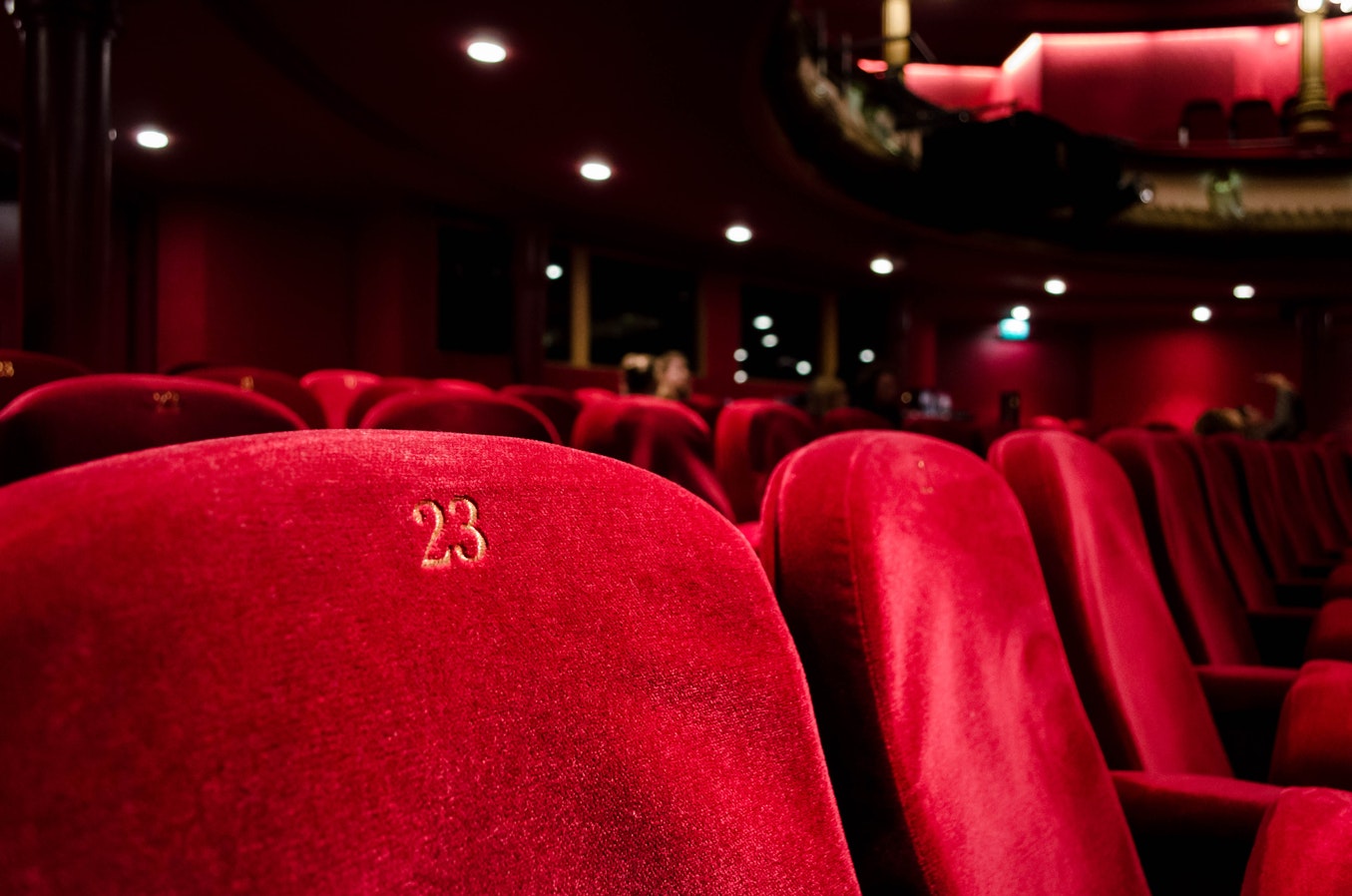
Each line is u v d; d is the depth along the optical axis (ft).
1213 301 48.24
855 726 2.36
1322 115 37.58
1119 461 6.59
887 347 45.42
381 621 1.01
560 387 35.09
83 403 3.25
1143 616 4.73
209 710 0.86
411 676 1.03
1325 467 15.53
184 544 0.87
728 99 21.33
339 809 0.94
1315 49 37.78
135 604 0.83
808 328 44.80
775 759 1.44
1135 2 38.60
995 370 55.06
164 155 25.38
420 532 1.07
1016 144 29.55
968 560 2.90
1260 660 6.93
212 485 0.91
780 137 25.04
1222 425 25.76
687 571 1.38
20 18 14.80
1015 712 2.91
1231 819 3.40
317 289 30.63
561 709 1.18
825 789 1.50
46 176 14.60
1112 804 3.16
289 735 0.92
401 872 0.98
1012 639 3.02
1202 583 6.67
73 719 0.78
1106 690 4.13
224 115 22.06
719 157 25.77
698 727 1.35
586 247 35.91
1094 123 42.09
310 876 0.91
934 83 44.86
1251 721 5.13
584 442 7.01
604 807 1.21
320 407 9.09
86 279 14.84
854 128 29.99
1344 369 51.57
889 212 32.30
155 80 19.89
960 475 3.07
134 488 0.86
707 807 1.33
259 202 29.66
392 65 19.97
